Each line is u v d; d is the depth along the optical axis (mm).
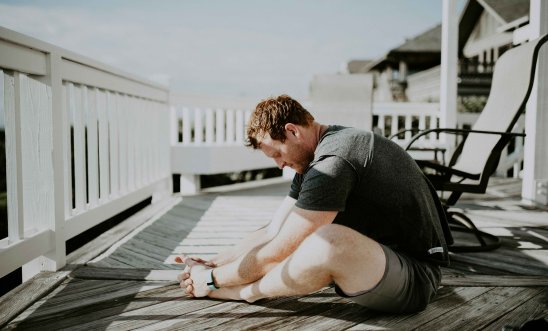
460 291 1760
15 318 1515
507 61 2736
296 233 1330
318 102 5191
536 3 3578
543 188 3770
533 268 2080
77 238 4004
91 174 2633
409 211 1374
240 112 5453
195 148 4699
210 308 1596
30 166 1997
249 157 5340
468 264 2143
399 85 23625
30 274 2051
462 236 2771
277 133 1434
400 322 1468
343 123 5180
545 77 3654
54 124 2010
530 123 3781
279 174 8305
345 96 5176
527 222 3139
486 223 3113
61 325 1459
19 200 1818
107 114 2865
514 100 2457
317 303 1628
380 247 1337
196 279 1627
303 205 1318
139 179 3621
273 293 1451
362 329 1418
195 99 4898
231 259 1770
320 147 1383
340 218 1433
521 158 5859
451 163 3059
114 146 3029
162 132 4371
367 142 1370
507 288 1799
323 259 1294
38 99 1992
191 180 4773
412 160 1442
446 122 4629
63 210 2100
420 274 1412
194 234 2814
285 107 1443
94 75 2590
